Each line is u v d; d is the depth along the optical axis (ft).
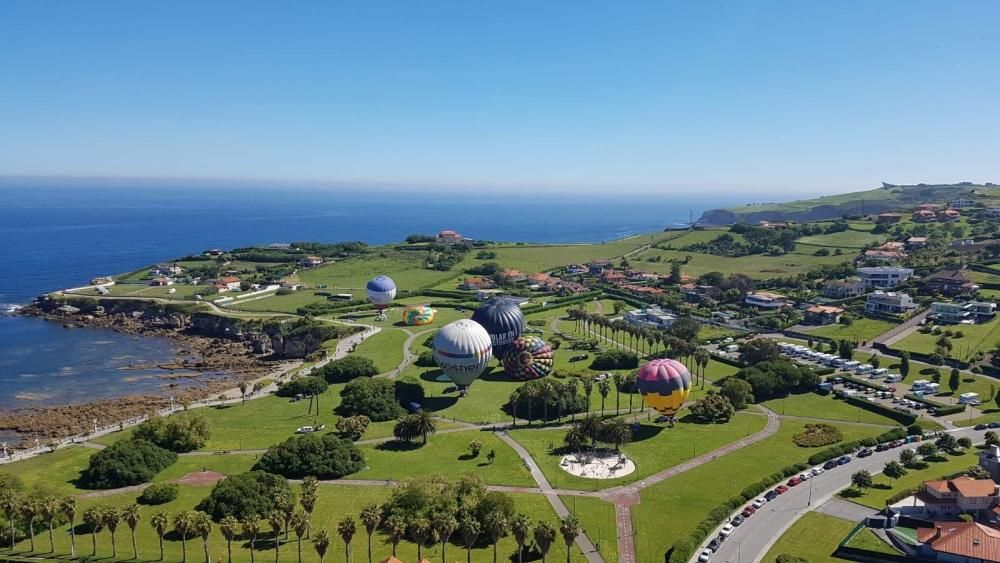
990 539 364.58
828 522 412.77
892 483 461.37
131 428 588.50
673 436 561.02
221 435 568.41
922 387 652.07
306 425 592.19
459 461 508.53
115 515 360.69
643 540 392.27
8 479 434.30
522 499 443.73
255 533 357.41
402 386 651.66
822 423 587.27
